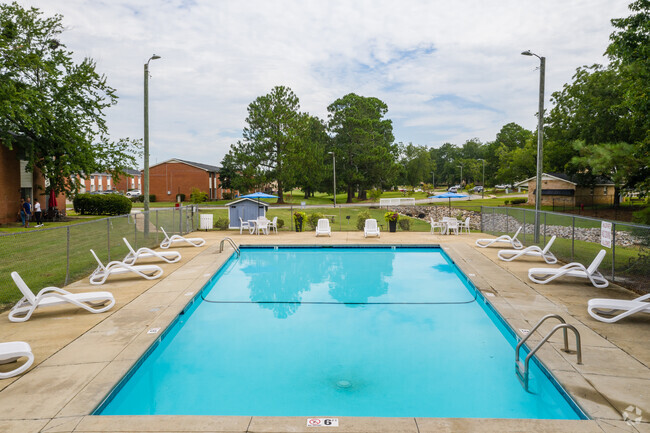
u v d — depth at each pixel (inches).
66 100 1255.5
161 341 291.1
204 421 175.2
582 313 324.8
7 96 1037.2
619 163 481.4
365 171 2544.3
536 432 167.3
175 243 738.8
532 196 2057.1
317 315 369.4
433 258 640.4
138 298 375.2
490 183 4062.5
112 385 208.2
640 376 215.9
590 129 1250.6
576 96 1353.3
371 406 213.3
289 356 279.3
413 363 266.4
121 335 280.1
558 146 1614.2
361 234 861.2
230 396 225.0
